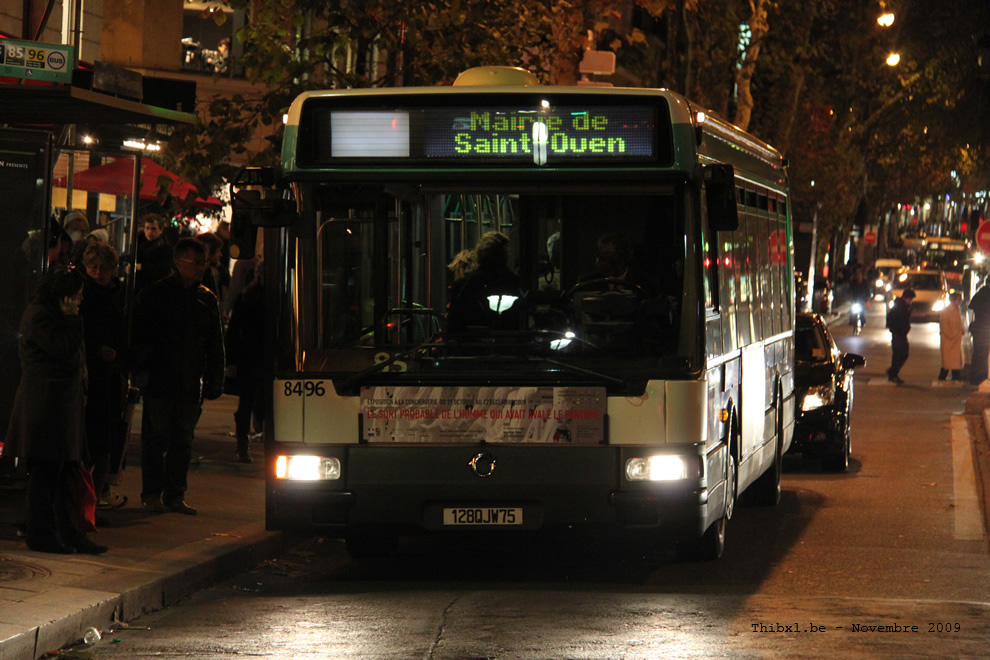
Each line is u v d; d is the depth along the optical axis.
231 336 19.06
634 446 11.77
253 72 21.25
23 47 13.36
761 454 16.23
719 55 45.03
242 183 12.11
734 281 14.20
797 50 52.38
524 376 11.80
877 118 75.44
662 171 11.92
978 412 31.41
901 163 84.69
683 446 11.80
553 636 10.12
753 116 59.31
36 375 12.27
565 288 11.91
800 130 64.06
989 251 39.19
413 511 11.87
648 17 55.38
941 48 69.12
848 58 61.12
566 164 12.01
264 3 21.16
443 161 12.05
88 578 11.41
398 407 11.84
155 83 20.25
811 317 22.64
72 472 12.52
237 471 18.42
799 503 18.31
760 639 10.09
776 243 18.23
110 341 14.18
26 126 15.32
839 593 12.22
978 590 12.50
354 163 12.09
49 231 14.02
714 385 12.55
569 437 11.77
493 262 11.93
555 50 23.53
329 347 11.99
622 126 12.02
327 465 11.91
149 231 19.27
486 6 21.34
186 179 21.27
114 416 14.50
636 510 11.74
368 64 22.48
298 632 10.41
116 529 13.88
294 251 12.04
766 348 16.75
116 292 14.34
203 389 15.05
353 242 12.04
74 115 14.50
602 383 11.77
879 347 56.94
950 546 14.95
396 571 13.39
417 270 11.99
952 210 154.50
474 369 11.84
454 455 11.81
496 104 12.07
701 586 12.47
